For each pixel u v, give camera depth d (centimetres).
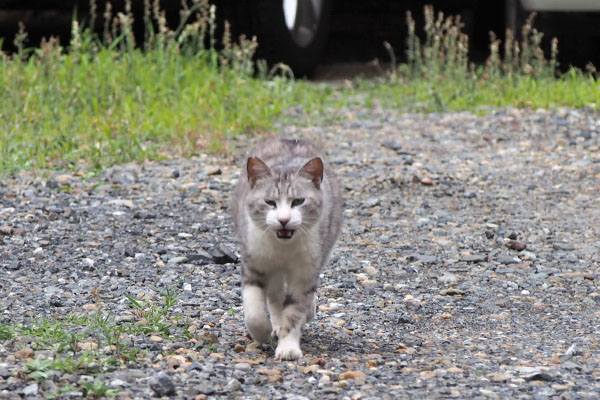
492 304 836
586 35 1888
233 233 1033
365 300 845
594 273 934
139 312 752
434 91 1761
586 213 1145
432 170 1309
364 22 2369
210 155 1360
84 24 1903
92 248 962
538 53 1798
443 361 659
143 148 1384
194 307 791
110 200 1138
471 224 1105
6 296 793
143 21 1923
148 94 1627
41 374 578
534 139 1476
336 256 980
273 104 1683
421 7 2341
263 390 588
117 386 575
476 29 2428
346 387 595
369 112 1684
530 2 1889
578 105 1639
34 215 1060
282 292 745
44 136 1373
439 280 911
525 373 627
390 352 691
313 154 795
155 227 1045
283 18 1880
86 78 1647
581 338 730
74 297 799
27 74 1634
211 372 613
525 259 984
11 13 1886
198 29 1898
